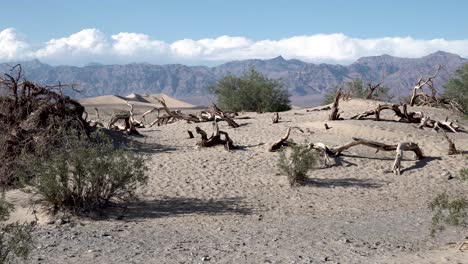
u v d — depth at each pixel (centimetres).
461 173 1107
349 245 912
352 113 2947
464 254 781
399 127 2375
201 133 2081
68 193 1178
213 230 1071
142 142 2208
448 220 892
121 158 1266
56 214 1159
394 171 1755
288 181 1595
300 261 794
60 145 1564
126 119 2480
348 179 1658
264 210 1284
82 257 831
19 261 780
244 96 4553
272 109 4541
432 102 3322
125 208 1256
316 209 1306
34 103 1752
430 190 1547
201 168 1750
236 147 2073
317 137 2258
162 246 916
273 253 855
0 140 1500
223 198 1403
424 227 1077
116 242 946
